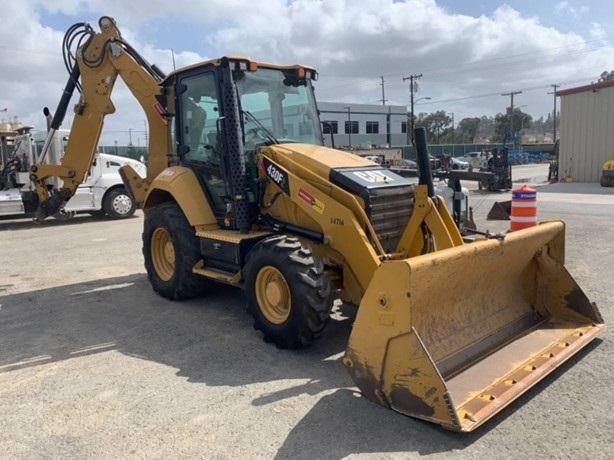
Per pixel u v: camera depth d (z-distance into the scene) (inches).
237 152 208.4
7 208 519.2
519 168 1791.3
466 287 163.9
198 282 246.2
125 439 133.0
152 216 257.4
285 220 207.6
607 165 813.9
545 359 157.2
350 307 230.5
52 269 334.6
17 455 127.3
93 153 296.5
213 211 236.8
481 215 516.1
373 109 2549.2
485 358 159.5
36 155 536.7
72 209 566.9
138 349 194.1
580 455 119.9
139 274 315.3
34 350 196.5
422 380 128.8
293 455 123.8
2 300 266.2
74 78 296.5
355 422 137.2
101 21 281.1
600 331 178.9
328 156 207.6
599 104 875.4
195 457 124.1
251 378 165.8
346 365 143.9
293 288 175.5
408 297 130.2
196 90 235.5
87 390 161.2
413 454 122.6
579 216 482.6
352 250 179.2
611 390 148.9
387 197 191.3
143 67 283.6
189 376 168.9
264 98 225.0
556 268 189.5
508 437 128.0
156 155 280.8
